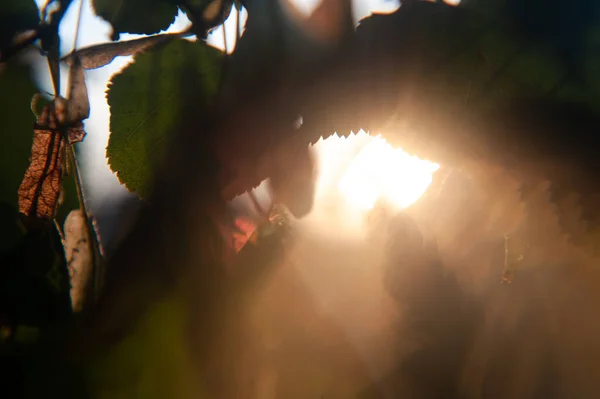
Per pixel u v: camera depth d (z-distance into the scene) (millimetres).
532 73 236
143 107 246
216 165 242
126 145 244
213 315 239
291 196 247
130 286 239
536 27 241
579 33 239
